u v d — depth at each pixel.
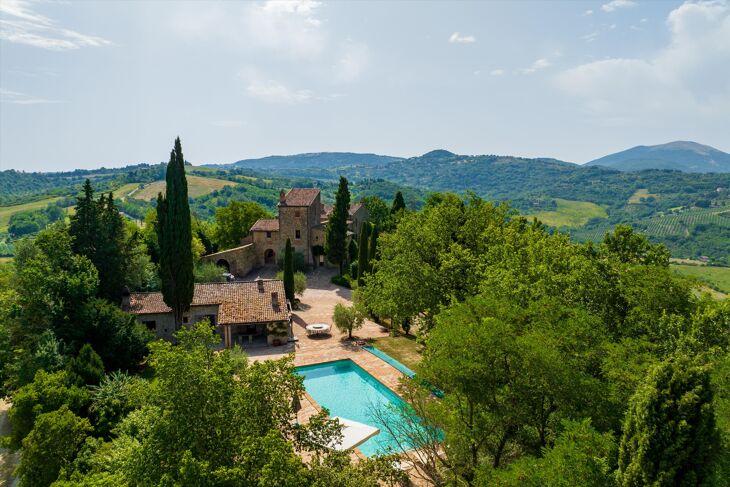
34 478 18.47
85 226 37.62
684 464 9.90
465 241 37.22
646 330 19.45
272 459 11.14
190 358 13.98
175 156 35.19
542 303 17.73
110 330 29.50
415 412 17.67
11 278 34.91
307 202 67.00
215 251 73.50
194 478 11.03
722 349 16.06
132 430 18.58
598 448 11.46
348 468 13.98
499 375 14.82
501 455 16.30
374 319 46.16
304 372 32.94
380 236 52.09
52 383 21.88
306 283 60.72
